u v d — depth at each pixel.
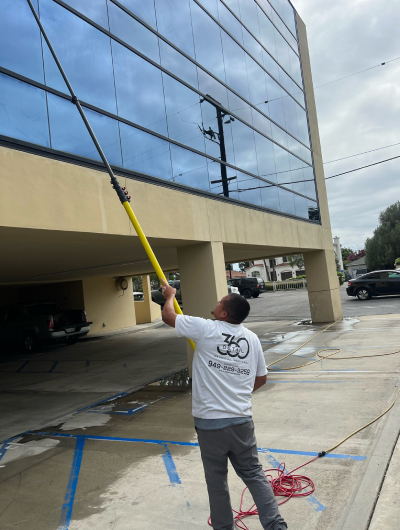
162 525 2.97
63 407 6.73
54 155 5.20
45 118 5.23
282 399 5.80
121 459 4.27
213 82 9.27
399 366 7.00
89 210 5.45
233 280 29.45
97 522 3.07
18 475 4.08
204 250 8.00
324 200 15.42
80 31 6.01
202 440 2.40
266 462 3.83
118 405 6.58
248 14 11.40
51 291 16.77
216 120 9.20
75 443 4.92
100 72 6.25
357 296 20.66
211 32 9.45
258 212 10.05
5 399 7.59
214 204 8.28
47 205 4.89
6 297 16.92
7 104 4.79
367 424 4.54
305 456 3.89
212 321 2.54
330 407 5.25
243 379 2.47
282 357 8.85
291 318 16.70
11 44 4.97
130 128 6.65
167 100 7.65
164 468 3.94
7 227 4.49
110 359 11.13
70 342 14.85
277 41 13.24
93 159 5.80
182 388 7.35
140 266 12.36
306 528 2.78
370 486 3.21
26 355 13.20
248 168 10.28
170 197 7.02
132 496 3.43
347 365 7.49
